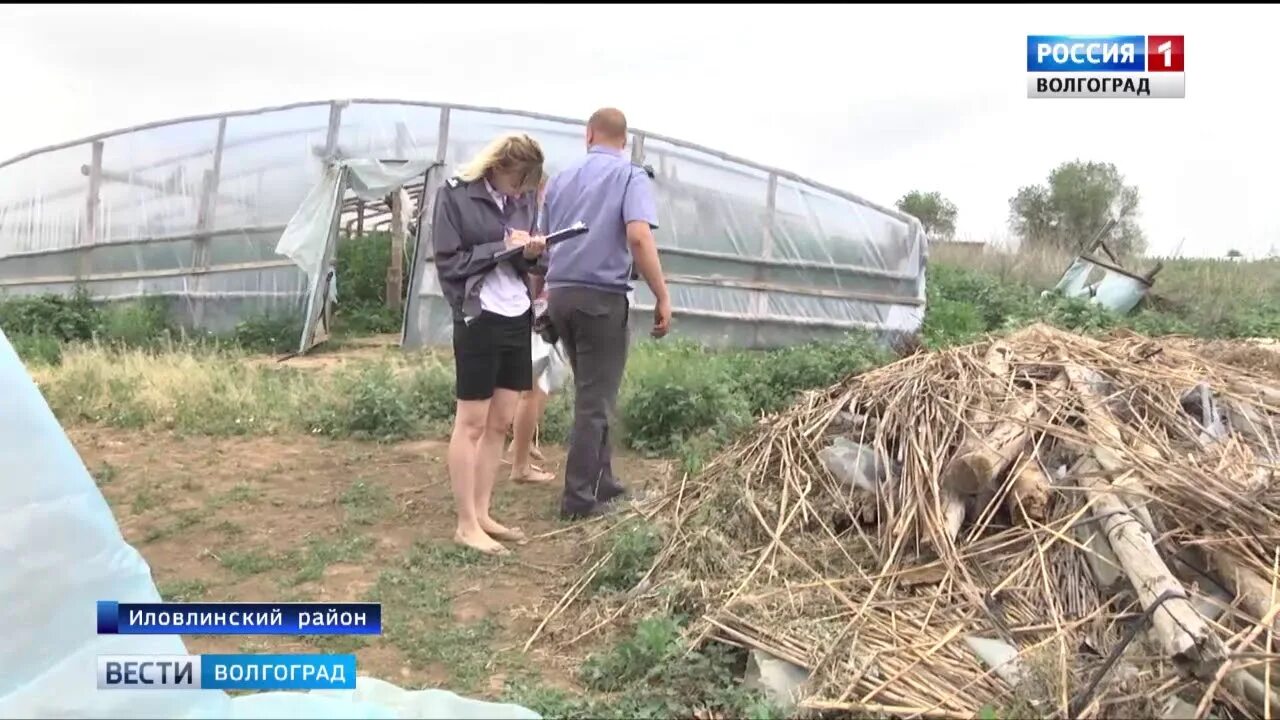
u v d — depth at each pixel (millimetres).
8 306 13164
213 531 5109
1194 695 2996
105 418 7621
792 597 3699
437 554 4715
